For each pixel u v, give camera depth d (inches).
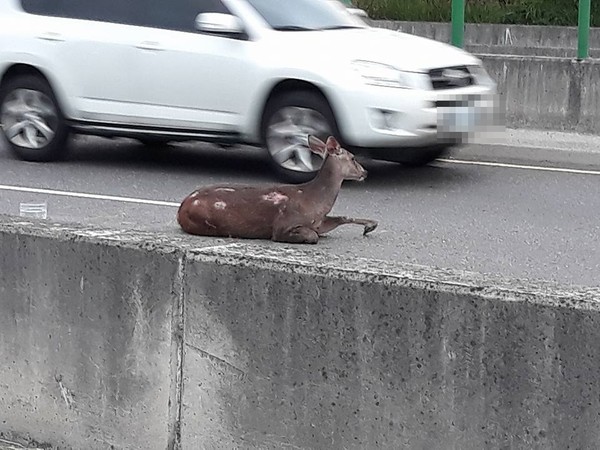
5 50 431.2
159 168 431.2
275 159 390.0
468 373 143.4
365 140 376.5
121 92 411.5
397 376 147.8
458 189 397.7
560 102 546.3
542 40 790.5
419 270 150.9
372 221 305.9
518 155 485.1
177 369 163.0
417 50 393.1
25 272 173.9
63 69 421.1
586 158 482.9
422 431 146.8
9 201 366.0
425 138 381.1
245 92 390.0
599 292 140.5
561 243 314.7
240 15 393.7
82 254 168.9
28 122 435.8
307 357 153.5
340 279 150.3
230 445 160.1
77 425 172.1
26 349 175.2
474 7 864.3
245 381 158.1
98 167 430.3
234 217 276.5
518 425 141.0
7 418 178.1
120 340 167.2
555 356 138.3
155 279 163.5
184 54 397.4
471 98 391.9
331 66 378.0
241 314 157.5
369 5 884.0
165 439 165.0
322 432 153.4
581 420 137.5
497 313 141.0
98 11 418.3
